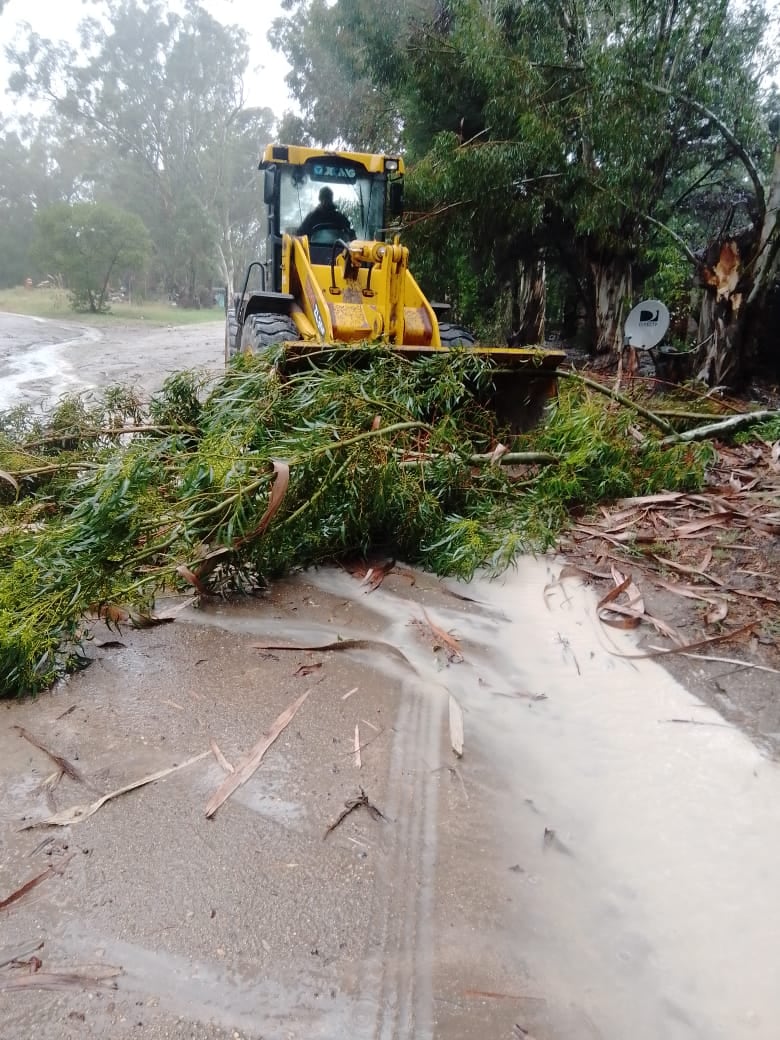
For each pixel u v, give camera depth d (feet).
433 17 38.04
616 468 15.17
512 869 6.37
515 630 10.69
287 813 6.96
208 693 8.95
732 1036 5.00
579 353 40.45
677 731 8.27
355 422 12.69
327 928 5.74
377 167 26.02
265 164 25.80
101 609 10.28
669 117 30.89
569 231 35.70
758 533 13.37
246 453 11.85
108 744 7.93
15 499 13.53
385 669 9.59
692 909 6.00
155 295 167.63
